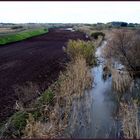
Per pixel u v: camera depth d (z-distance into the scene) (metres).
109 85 16.03
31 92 13.60
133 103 11.81
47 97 12.75
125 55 18.12
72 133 9.54
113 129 9.95
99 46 33.28
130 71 17.50
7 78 17.20
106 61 20.75
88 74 16.30
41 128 8.81
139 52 17.84
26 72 19.02
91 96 13.71
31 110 11.12
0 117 10.80
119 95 14.04
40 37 54.75
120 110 11.45
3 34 47.91
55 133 8.98
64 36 55.38
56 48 33.62
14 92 13.95
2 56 26.84
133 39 19.02
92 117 11.11
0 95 13.56
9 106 11.95
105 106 12.38
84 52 21.55
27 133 8.64
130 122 9.55
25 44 39.59
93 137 9.23
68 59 24.12
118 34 19.38
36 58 25.44
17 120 10.18
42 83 15.91
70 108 11.51
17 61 23.75
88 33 54.22
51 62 22.98
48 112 10.62
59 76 16.84
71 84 13.59
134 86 15.39
